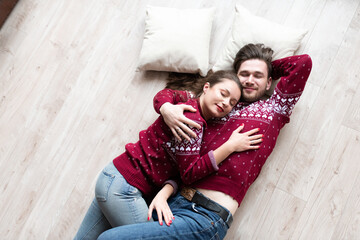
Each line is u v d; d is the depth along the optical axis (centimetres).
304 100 178
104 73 190
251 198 174
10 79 193
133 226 138
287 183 174
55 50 193
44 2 197
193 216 142
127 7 193
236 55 164
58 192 183
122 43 191
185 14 178
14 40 195
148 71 188
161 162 148
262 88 156
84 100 189
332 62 178
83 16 194
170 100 152
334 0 181
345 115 175
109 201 147
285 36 169
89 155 184
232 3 187
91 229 162
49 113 189
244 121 151
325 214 170
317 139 175
